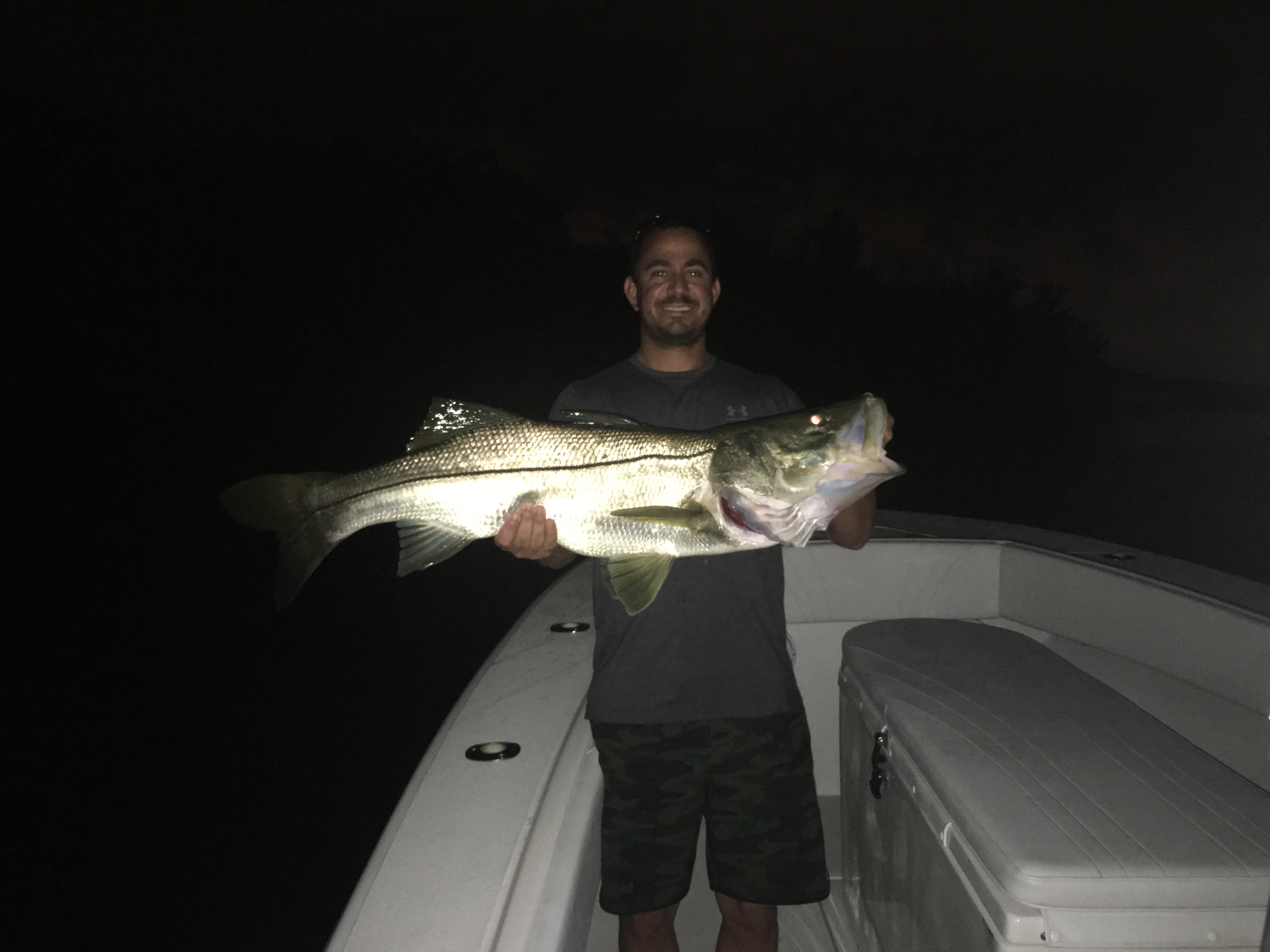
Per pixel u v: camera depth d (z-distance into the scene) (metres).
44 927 4.07
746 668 2.30
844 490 2.31
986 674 2.19
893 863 2.07
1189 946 1.40
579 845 1.71
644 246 2.58
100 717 6.26
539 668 2.45
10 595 9.15
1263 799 1.62
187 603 9.01
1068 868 1.43
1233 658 2.37
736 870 2.28
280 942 3.99
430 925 1.44
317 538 2.63
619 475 2.42
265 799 5.16
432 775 1.88
